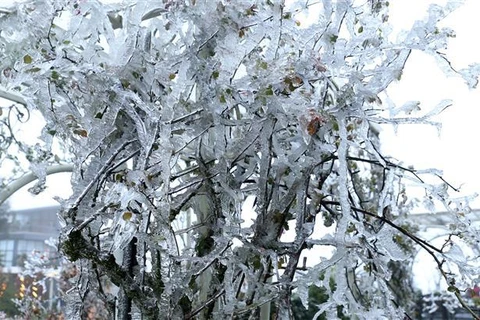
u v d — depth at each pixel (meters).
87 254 1.16
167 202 1.18
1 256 8.45
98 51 1.43
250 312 1.40
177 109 1.33
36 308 5.12
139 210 1.28
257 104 1.31
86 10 1.40
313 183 1.51
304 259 1.45
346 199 1.22
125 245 1.28
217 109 1.32
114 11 1.65
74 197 1.17
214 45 1.37
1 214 8.59
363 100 1.29
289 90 1.26
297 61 1.27
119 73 1.31
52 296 5.40
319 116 1.23
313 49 1.39
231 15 1.32
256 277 1.25
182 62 1.32
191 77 1.34
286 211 1.31
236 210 1.35
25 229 8.65
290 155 1.35
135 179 1.13
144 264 1.30
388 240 1.28
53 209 8.52
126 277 1.19
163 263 1.20
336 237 1.22
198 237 1.52
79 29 1.43
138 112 1.31
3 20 1.42
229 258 1.26
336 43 1.37
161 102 1.34
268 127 1.32
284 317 1.24
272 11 1.35
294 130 1.45
